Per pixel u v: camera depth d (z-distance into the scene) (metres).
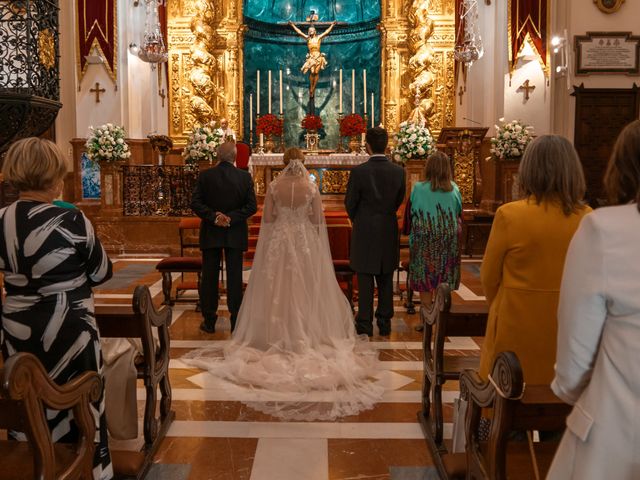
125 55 14.02
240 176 6.28
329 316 5.53
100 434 3.00
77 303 2.87
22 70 5.29
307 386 4.83
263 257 5.56
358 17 17.17
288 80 17.39
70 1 13.55
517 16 12.31
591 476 1.68
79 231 2.85
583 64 11.09
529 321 2.98
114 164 12.17
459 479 3.38
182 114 16.56
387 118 16.75
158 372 3.99
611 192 1.87
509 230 3.00
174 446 3.94
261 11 17.14
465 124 14.94
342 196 13.38
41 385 2.28
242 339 5.55
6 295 2.87
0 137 4.88
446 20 16.28
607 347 1.70
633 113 11.07
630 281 1.66
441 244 5.96
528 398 2.33
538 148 2.98
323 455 3.82
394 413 4.47
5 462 2.60
